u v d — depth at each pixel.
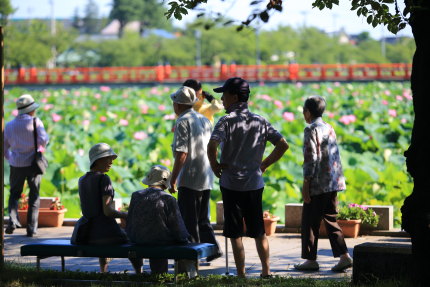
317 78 92.75
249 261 14.28
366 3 10.47
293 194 22.58
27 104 17.55
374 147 35.75
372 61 164.25
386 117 45.53
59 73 97.50
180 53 156.12
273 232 18.03
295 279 11.42
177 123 12.85
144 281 11.24
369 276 10.83
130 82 96.25
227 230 11.56
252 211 11.53
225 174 11.50
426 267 9.70
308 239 13.11
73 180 24.27
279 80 93.31
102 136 34.94
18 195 17.88
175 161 12.65
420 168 9.70
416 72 9.68
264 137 11.62
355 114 46.25
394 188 23.98
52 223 19.28
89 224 11.73
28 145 17.52
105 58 160.88
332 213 13.15
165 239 11.53
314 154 12.66
